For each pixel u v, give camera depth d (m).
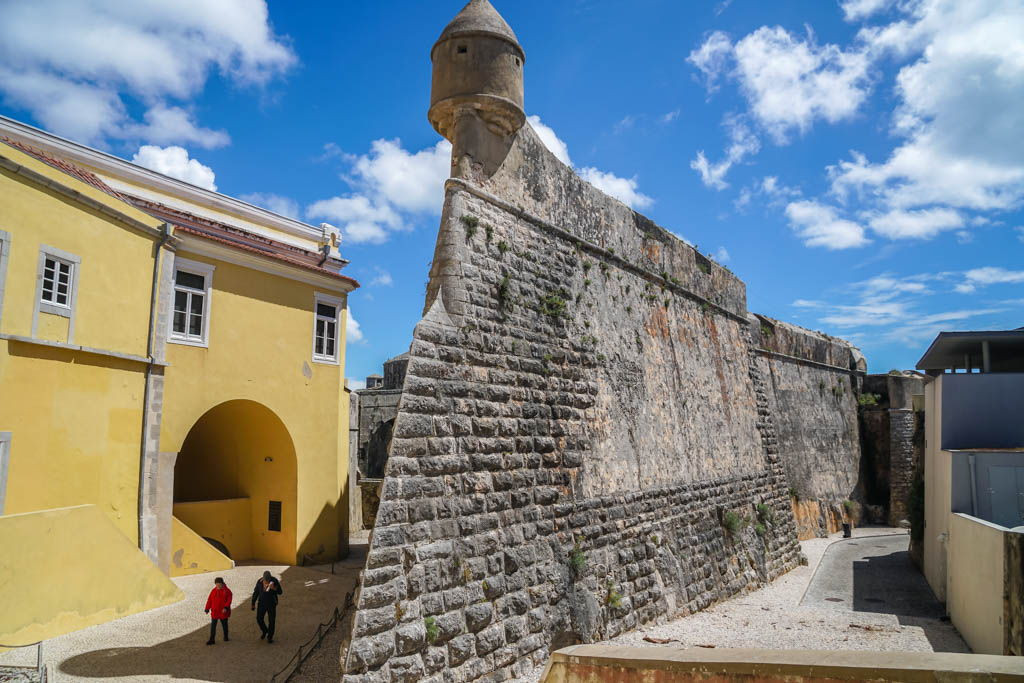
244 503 20.14
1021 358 20.94
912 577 21.52
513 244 12.81
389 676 8.57
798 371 32.97
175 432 16.58
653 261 18.36
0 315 12.52
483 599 10.19
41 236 13.40
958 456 16.02
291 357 19.72
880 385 38.16
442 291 11.19
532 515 11.66
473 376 11.12
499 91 12.30
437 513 9.88
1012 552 11.06
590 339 14.46
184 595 14.62
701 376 19.91
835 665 4.79
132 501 15.42
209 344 17.53
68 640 11.51
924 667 4.47
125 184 18.83
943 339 18.81
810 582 20.78
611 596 12.87
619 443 14.73
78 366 14.17
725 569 17.83
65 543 11.99
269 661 10.96
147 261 16.16
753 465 22.14
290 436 19.38
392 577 8.98
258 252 18.73
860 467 36.53
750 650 5.79
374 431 29.67
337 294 21.42
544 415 12.53
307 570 18.52
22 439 12.90
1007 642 11.12
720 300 22.80
